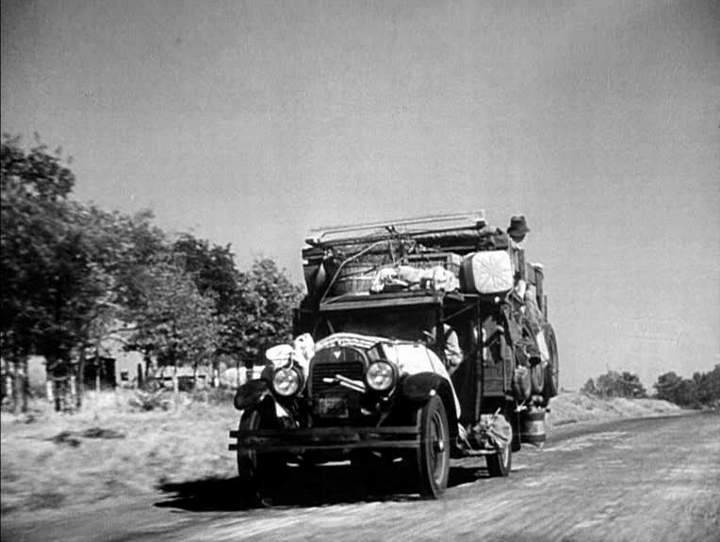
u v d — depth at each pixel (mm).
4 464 5930
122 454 6641
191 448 7184
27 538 5172
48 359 6176
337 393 6469
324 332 7527
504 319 7727
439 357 7277
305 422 6578
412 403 6371
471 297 7590
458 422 7012
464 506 6004
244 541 4969
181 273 6977
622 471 7367
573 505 5926
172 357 7180
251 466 6414
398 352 6730
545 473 7516
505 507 5914
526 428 9086
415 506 6070
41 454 6070
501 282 7449
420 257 7625
